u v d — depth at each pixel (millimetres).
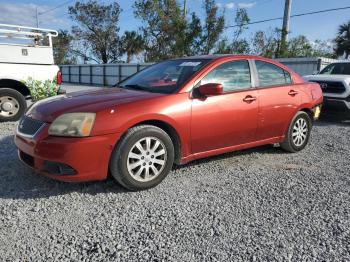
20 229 3004
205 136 4285
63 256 2641
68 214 3293
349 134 7539
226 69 4578
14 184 3945
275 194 3883
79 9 45312
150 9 34500
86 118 3492
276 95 5078
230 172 4609
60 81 8430
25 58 7922
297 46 28109
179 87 4152
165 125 4023
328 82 9281
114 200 3615
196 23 31781
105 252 2705
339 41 39656
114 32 46781
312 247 2828
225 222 3207
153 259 2627
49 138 3502
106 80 31625
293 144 5547
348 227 3164
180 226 3115
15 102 7848
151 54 36938
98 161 3551
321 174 4617
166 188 3979
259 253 2730
